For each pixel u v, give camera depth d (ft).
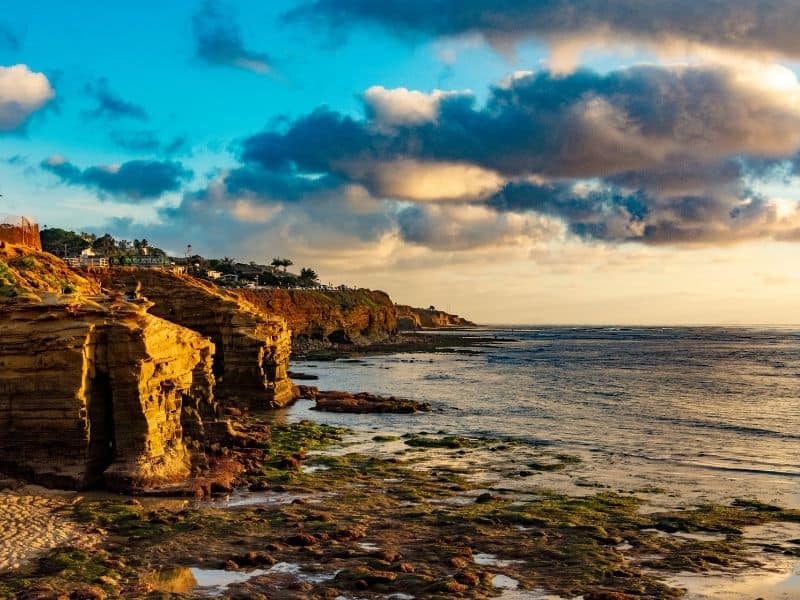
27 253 208.54
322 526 98.22
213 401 157.69
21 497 106.32
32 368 113.19
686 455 159.84
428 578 79.30
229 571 81.10
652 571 84.84
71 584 74.90
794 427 200.34
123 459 116.16
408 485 127.95
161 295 245.45
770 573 84.43
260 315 251.39
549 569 84.12
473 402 263.49
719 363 495.82
